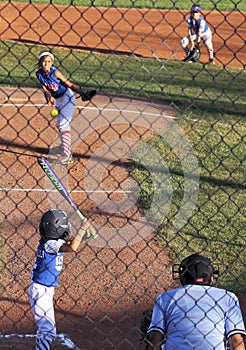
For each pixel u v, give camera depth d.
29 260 11.23
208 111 18.95
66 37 27.78
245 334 6.79
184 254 11.62
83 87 20.42
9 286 10.40
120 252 11.65
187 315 6.73
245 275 10.88
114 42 27.25
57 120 15.54
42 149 16.47
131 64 23.77
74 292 10.28
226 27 30.22
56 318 9.57
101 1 33.72
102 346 8.93
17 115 18.45
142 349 7.49
